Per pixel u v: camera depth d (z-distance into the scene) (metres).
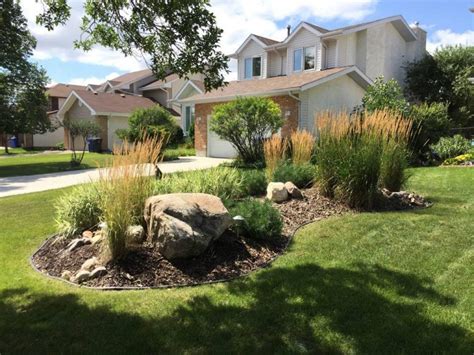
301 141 8.48
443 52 23.23
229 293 3.59
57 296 3.64
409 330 2.83
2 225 6.34
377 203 6.61
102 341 2.88
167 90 31.09
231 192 6.30
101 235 4.57
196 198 4.73
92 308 3.38
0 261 4.67
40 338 2.96
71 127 16.94
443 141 13.66
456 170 10.99
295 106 14.71
